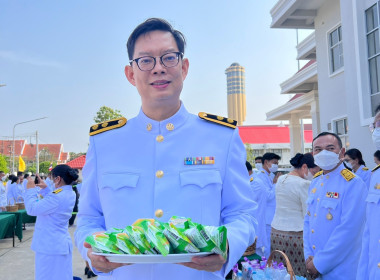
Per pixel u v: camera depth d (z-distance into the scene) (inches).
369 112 296.4
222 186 55.4
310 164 158.6
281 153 1557.6
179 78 55.2
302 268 140.7
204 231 41.2
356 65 308.8
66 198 156.6
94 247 43.2
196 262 41.6
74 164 682.8
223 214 56.2
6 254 279.7
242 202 55.2
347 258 103.0
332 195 109.5
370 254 89.7
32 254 279.6
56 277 151.6
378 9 284.4
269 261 112.0
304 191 147.8
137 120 59.3
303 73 537.6
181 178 53.0
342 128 404.2
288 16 450.6
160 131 57.1
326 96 434.3
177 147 55.8
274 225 154.3
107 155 57.4
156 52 53.4
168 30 54.7
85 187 58.7
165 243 42.3
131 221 52.1
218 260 42.1
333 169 114.7
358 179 107.3
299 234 144.2
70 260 159.3
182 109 59.0
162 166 54.6
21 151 2351.1
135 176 54.3
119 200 53.1
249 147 1401.3
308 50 521.3
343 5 330.3
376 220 89.4
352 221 102.9
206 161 54.5
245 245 49.2
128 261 41.7
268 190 226.2
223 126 59.1
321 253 105.4
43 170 1657.2
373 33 294.0
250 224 53.8
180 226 44.8
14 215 314.5
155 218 51.3
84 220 57.1
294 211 149.6
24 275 223.0
